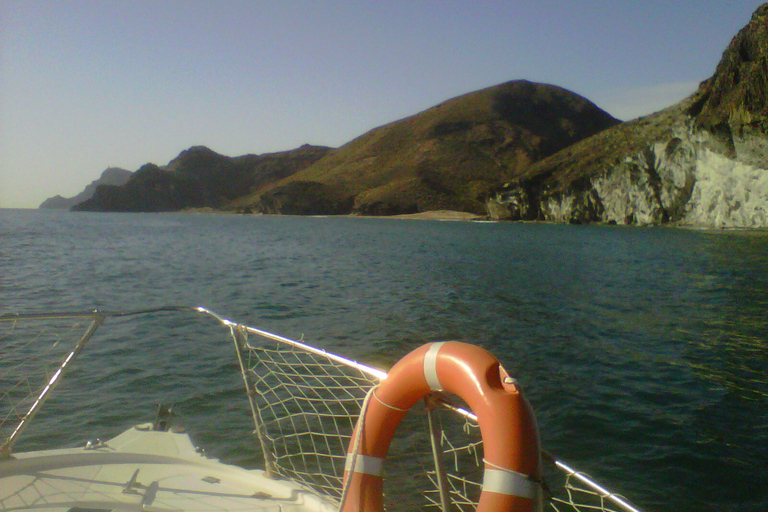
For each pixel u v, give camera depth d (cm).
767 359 1148
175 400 826
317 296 1959
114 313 420
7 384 862
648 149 8475
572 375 1026
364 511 296
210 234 7075
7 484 355
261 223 12875
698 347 1252
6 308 1675
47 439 689
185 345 1143
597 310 1731
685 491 609
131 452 403
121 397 838
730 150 6712
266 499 362
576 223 10394
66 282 2277
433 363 280
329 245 5088
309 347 391
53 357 1023
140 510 337
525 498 242
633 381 991
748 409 853
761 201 6519
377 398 302
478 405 257
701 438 741
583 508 563
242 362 429
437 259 3609
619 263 3312
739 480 632
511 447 245
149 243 5056
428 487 573
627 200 9106
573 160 11625
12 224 9862
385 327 1422
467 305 1788
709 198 7400
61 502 339
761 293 2077
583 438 743
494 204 12612
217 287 2184
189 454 408
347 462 306
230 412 776
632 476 643
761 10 6244
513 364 1103
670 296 2023
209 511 341
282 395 827
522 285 2317
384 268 3009
